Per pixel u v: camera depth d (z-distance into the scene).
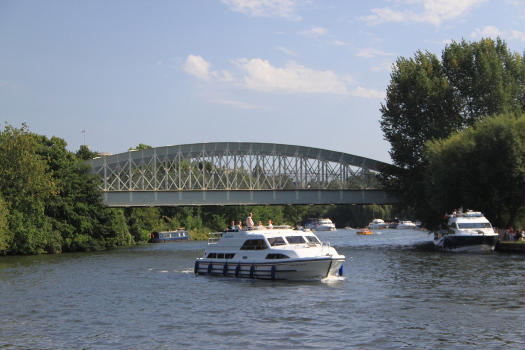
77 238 81.56
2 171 73.50
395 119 87.19
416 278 38.78
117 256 69.19
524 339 21.33
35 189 75.44
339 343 21.11
